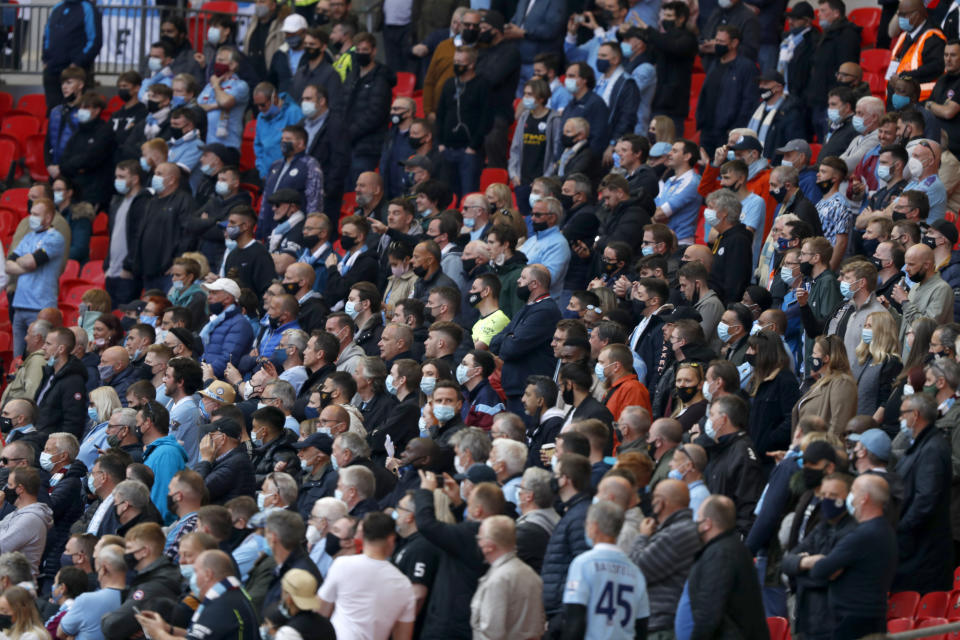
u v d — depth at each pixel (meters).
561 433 32.25
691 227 52.72
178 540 34.91
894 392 37.16
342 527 30.80
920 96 56.66
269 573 32.81
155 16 77.94
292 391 43.12
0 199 73.00
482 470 32.16
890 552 28.78
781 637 31.50
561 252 49.16
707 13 70.06
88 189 68.56
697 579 27.55
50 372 50.22
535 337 43.34
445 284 48.91
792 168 48.16
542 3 67.50
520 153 61.28
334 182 63.31
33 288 61.66
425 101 67.56
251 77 71.00
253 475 39.03
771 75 57.84
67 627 33.03
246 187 67.00
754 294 43.72
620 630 27.69
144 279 62.47
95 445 45.56
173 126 65.31
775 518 31.80
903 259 42.25
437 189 54.47
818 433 31.80
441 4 72.19
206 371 48.06
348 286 52.56
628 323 43.53
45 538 40.25
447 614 30.12
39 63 79.50
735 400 34.12
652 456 34.69
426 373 40.56
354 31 69.88
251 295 51.91
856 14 72.81
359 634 28.94
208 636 28.83
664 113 62.31
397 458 37.94
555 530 30.22
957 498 35.38
